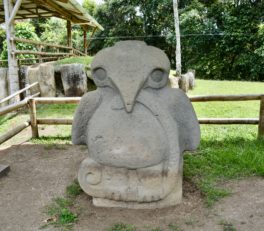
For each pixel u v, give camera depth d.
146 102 2.57
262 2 15.22
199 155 3.91
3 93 7.48
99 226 2.49
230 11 15.82
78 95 7.23
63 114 6.22
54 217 2.64
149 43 20.50
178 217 2.60
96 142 2.65
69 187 3.18
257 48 14.94
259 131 4.49
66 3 8.32
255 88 9.98
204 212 2.67
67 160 3.99
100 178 2.70
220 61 16.77
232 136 4.64
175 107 2.63
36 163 3.90
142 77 2.54
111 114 2.62
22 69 7.49
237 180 3.24
